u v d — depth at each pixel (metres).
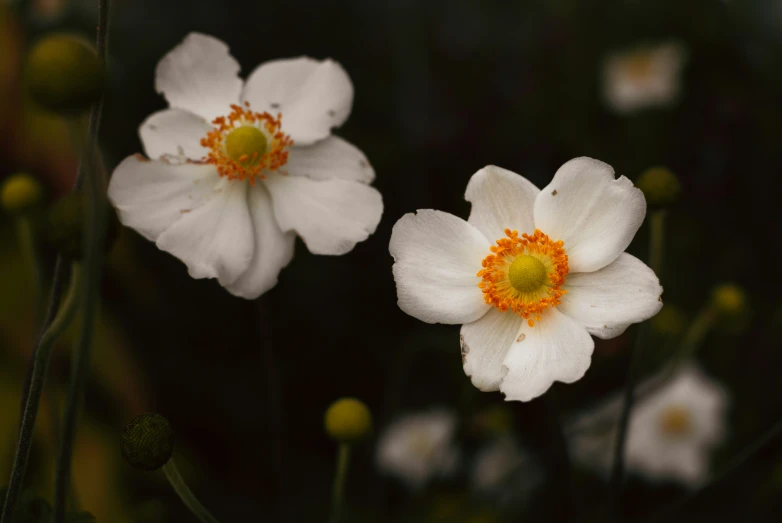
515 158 0.81
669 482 0.61
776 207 0.75
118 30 0.72
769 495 0.58
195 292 0.68
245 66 0.79
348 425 0.46
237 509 0.62
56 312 0.40
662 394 0.61
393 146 0.76
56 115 0.37
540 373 0.43
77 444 0.57
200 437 0.66
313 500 0.63
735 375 0.66
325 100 0.47
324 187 0.46
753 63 0.82
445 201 0.78
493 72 0.87
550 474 0.59
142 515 0.52
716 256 0.73
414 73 0.83
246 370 0.68
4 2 0.61
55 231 0.39
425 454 0.62
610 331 0.43
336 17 0.84
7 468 0.54
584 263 0.44
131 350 0.62
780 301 0.69
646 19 0.85
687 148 0.81
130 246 0.64
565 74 0.86
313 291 0.70
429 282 0.44
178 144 0.46
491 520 0.59
